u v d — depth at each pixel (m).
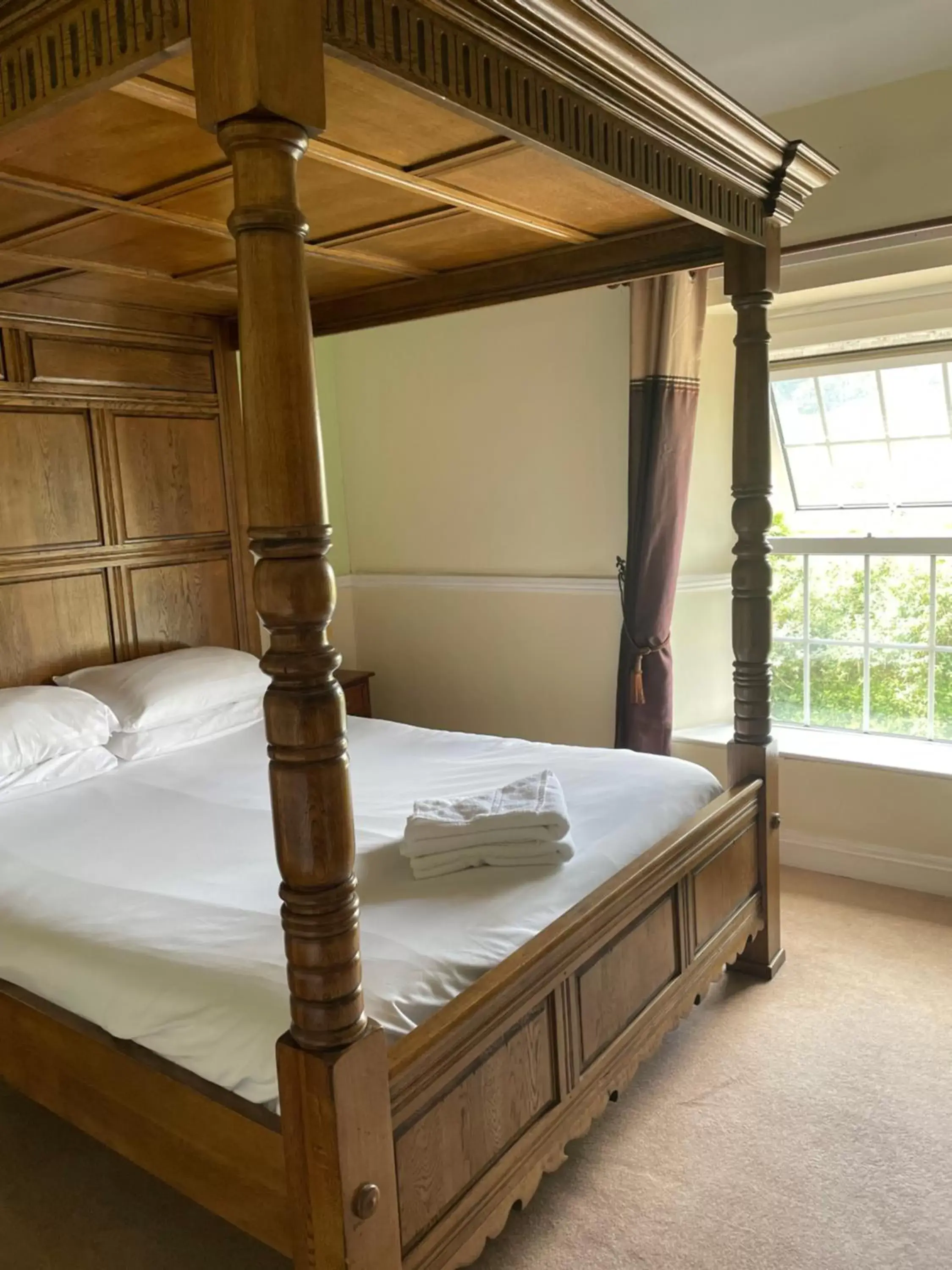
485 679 4.19
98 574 3.25
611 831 2.26
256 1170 1.56
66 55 1.34
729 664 3.88
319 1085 1.36
